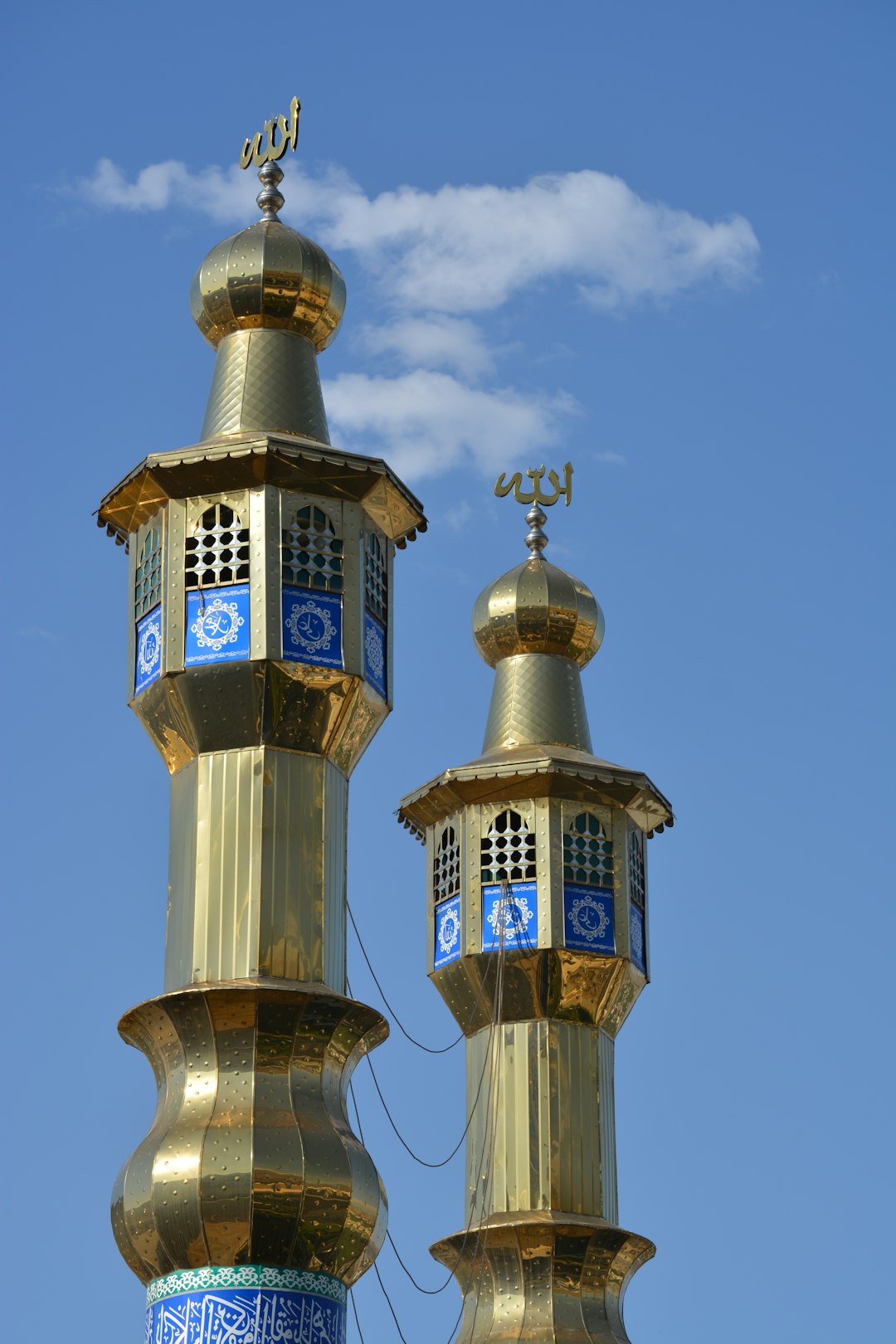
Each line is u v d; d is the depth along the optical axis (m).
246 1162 32.78
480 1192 46.38
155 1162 33.03
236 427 37.69
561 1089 46.72
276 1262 32.91
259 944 34.41
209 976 34.38
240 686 35.25
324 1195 32.97
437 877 48.75
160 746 36.22
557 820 47.72
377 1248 34.03
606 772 47.78
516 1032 47.19
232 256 38.78
